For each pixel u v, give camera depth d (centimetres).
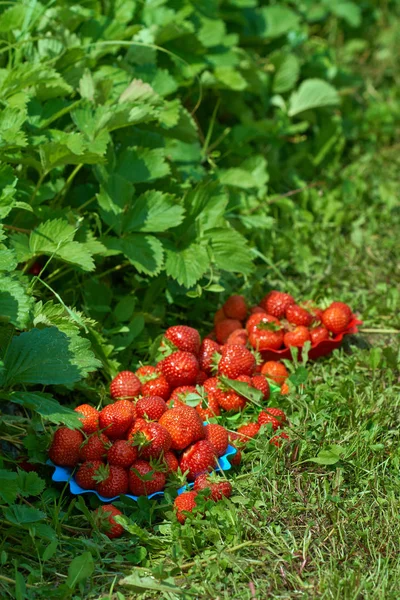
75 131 194
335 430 178
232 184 211
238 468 175
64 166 195
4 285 167
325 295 207
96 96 194
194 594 162
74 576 161
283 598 162
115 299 195
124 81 200
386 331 201
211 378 183
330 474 174
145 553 165
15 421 173
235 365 181
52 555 164
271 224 208
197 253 192
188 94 219
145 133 200
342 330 193
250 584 162
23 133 181
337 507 170
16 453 175
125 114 186
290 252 214
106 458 171
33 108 191
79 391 184
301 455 175
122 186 190
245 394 179
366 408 182
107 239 188
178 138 205
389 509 170
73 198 196
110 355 185
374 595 161
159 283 195
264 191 218
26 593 161
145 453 171
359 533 167
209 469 172
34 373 168
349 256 217
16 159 183
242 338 189
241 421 180
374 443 178
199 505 167
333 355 194
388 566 165
